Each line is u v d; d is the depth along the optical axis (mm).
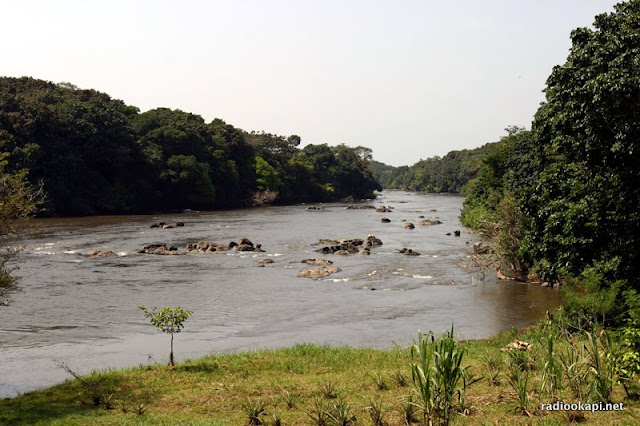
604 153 18031
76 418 13062
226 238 60281
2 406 14516
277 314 29109
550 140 22188
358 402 13305
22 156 74250
